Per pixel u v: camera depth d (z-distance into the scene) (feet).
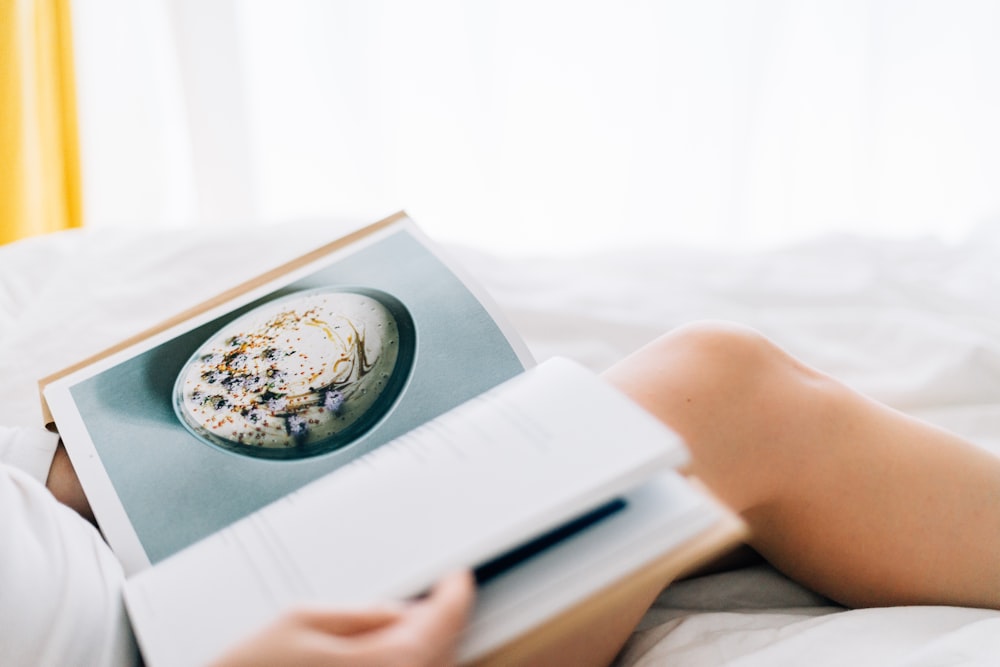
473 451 1.82
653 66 5.24
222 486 2.15
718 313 3.21
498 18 4.98
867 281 3.34
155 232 3.38
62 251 3.29
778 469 2.24
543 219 5.67
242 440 2.21
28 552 1.94
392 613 1.66
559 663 2.10
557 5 5.01
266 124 5.15
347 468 1.92
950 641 2.04
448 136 5.29
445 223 5.56
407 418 2.21
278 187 5.34
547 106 5.30
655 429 1.77
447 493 1.77
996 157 5.79
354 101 5.05
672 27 5.12
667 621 2.35
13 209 4.12
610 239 5.75
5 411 2.69
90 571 2.00
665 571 1.71
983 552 2.22
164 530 2.11
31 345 2.88
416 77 5.10
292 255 2.62
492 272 3.39
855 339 3.13
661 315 3.20
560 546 1.73
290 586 1.75
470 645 1.67
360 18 4.84
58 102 4.43
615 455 1.75
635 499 1.76
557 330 3.11
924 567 2.23
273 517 1.87
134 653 2.00
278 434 2.21
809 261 3.52
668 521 1.73
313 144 5.23
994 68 5.52
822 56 5.41
